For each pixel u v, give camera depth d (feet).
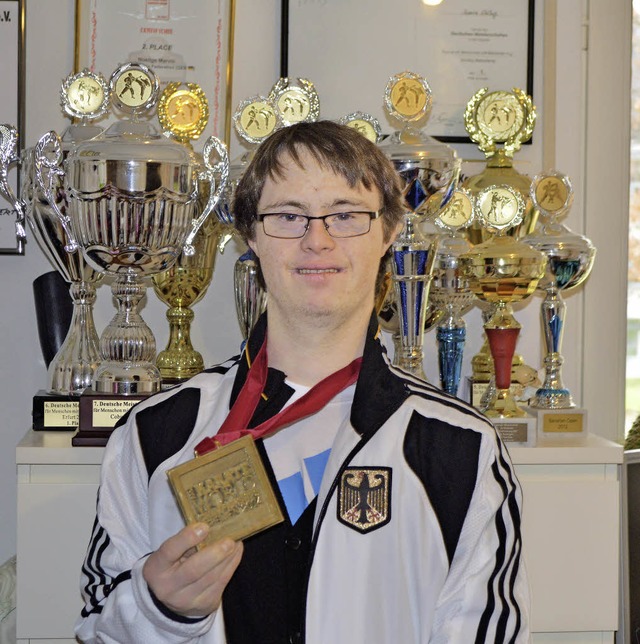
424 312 5.02
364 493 3.29
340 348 3.51
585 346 6.53
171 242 4.79
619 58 6.46
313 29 6.05
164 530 3.42
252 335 3.65
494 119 5.83
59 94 5.90
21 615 4.59
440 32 6.15
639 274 6.85
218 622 3.25
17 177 5.87
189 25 5.98
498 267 5.03
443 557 3.28
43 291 5.54
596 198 6.51
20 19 5.84
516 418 4.93
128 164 4.56
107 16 5.92
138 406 3.68
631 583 5.44
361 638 3.16
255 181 3.41
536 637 4.90
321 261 3.26
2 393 5.98
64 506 4.60
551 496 4.82
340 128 3.43
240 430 3.33
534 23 6.21
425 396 3.54
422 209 4.97
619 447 4.87
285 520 3.28
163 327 6.05
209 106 6.00
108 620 3.23
